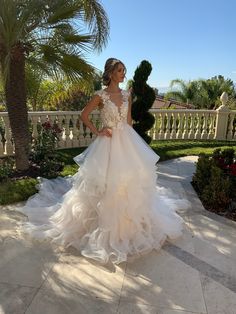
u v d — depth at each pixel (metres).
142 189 3.13
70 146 7.44
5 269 2.66
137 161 3.08
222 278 2.58
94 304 2.27
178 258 2.86
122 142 3.10
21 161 5.39
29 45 4.75
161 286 2.47
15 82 5.00
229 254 2.93
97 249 2.88
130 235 3.05
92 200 3.11
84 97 11.09
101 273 2.63
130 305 2.27
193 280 2.55
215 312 2.21
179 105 19.58
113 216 3.00
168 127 8.77
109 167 3.02
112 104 3.03
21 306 2.24
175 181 5.11
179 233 3.22
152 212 3.24
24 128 5.30
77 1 4.98
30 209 3.73
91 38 5.11
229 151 4.82
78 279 2.55
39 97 9.55
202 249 3.02
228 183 3.89
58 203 3.77
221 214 3.81
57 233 3.19
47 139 5.75
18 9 4.34
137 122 6.12
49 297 2.34
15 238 3.17
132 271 2.66
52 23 4.74
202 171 4.63
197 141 8.77
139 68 5.88
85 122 3.16
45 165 5.32
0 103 10.23
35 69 5.08
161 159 6.48
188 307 2.25
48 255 2.89
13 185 4.62
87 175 3.10
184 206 3.93
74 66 4.78
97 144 3.14
